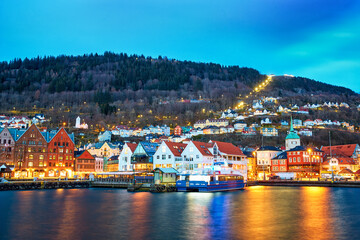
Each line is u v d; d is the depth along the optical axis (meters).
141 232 43.16
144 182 112.25
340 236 40.50
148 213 57.78
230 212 58.38
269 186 131.62
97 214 57.06
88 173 157.00
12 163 138.62
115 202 73.38
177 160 124.38
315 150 166.75
